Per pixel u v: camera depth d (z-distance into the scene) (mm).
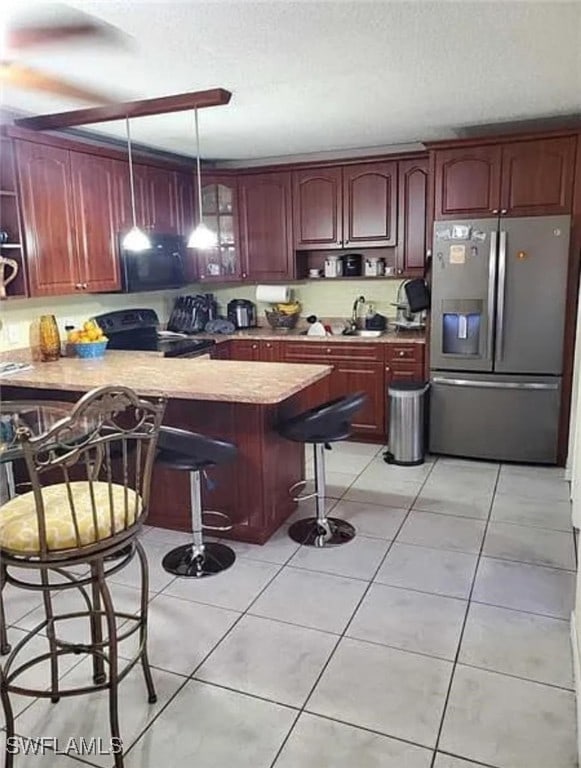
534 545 3123
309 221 5227
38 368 3602
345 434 3125
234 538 3242
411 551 3082
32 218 3738
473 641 2348
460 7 2260
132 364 3688
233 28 2410
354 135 4555
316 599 2660
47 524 1735
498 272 4125
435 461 4484
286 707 2016
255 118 3967
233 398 2771
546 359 4160
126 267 4492
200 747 1852
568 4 2236
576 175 3943
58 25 2350
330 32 2479
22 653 2320
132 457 2848
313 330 5230
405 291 4816
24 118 3584
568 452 4133
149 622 2500
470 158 4113
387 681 2131
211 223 5410
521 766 1766
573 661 2195
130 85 3156
